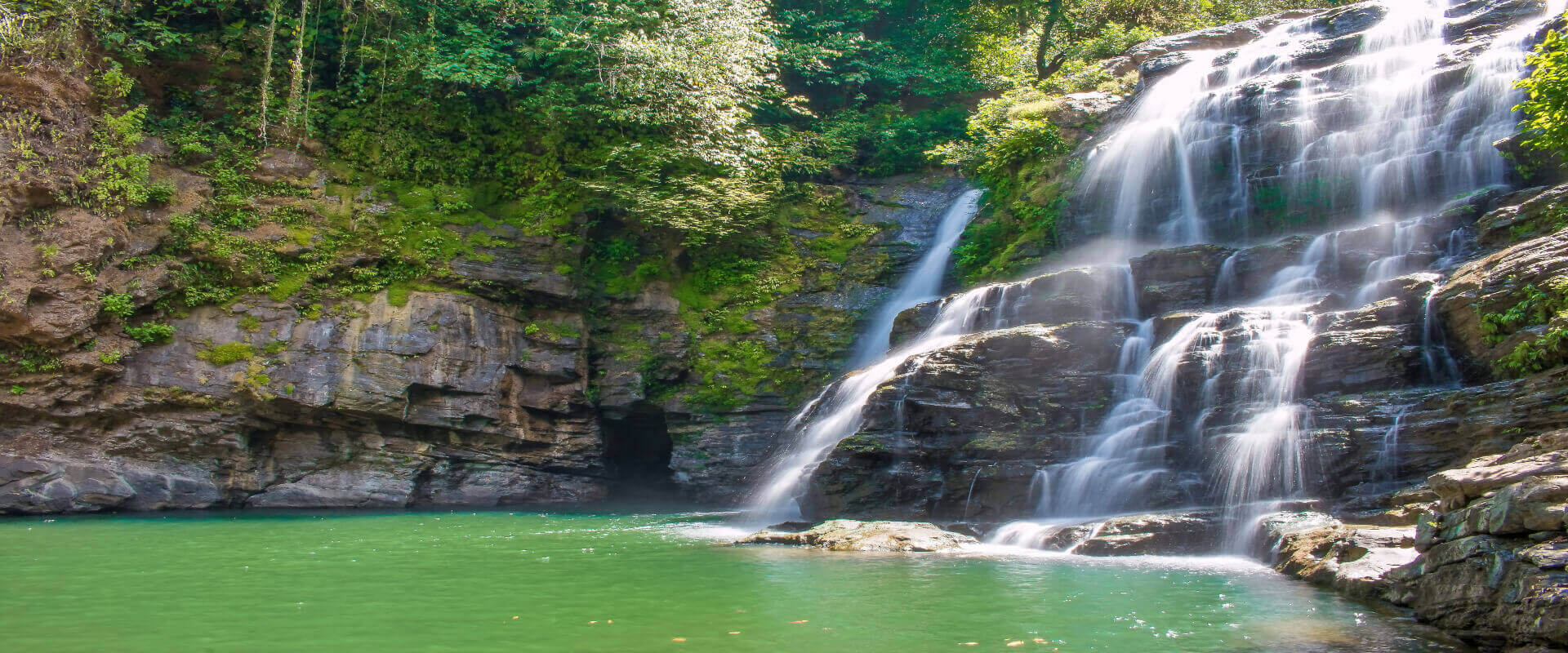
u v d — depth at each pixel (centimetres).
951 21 3656
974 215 2705
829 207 2878
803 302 2548
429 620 824
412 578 1053
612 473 2409
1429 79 2016
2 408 1794
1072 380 1585
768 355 2409
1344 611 816
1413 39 2316
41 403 1812
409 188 2317
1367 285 1529
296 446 2053
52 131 1923
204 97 2288
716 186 2505
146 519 1720
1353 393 1337
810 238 2748
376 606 884
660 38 2627
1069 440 1513
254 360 1997
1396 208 1959
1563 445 766
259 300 2055
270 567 1134
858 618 823
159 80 2273
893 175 3231
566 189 2436
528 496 2211
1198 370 1469
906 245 2761
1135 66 2923
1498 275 1279
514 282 2262
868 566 1123
